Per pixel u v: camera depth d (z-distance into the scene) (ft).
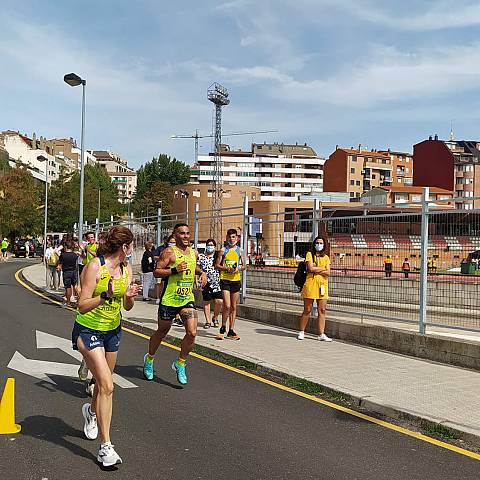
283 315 39.96
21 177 208.85
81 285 16.46
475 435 18.22
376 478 15.38
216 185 302.45
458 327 28.37
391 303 32.71
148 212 368.48
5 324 41.88
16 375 25.91
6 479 14.73
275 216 40.93
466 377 25.77
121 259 16.89
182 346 24.86
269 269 41.75
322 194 219.61
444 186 297.74
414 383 24.64
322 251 34.68
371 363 28.55
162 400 22.59
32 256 205.77
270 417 20.68
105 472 15.30
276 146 530.68
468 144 353.51
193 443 17.75
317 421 20.34
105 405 15.85
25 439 17.71
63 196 221.46
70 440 17.70
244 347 32.42
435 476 15.65
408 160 386.32
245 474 15.39
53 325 42.01
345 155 360.28
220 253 34.96
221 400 22.79
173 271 24.52
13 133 380.37
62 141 498.69
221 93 361.71
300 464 16.22
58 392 23.21
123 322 43.06
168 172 476.95
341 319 35.96
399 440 18.56
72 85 71.26
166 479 14.92
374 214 33.55
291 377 25.88
